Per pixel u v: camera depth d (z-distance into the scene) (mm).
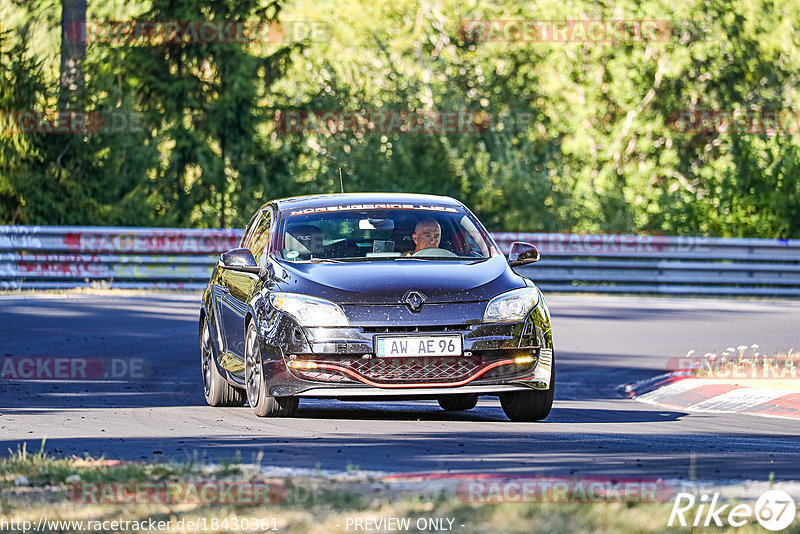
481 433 22219
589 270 67688
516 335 23359
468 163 81438
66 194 72375
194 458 18297
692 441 21547
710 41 94625
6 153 71000
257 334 23859
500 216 81125
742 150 81875
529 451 19688
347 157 81625
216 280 28531
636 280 67938
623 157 95125
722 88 96438
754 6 95688
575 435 22109
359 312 22953
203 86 82062
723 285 68812
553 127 94938
